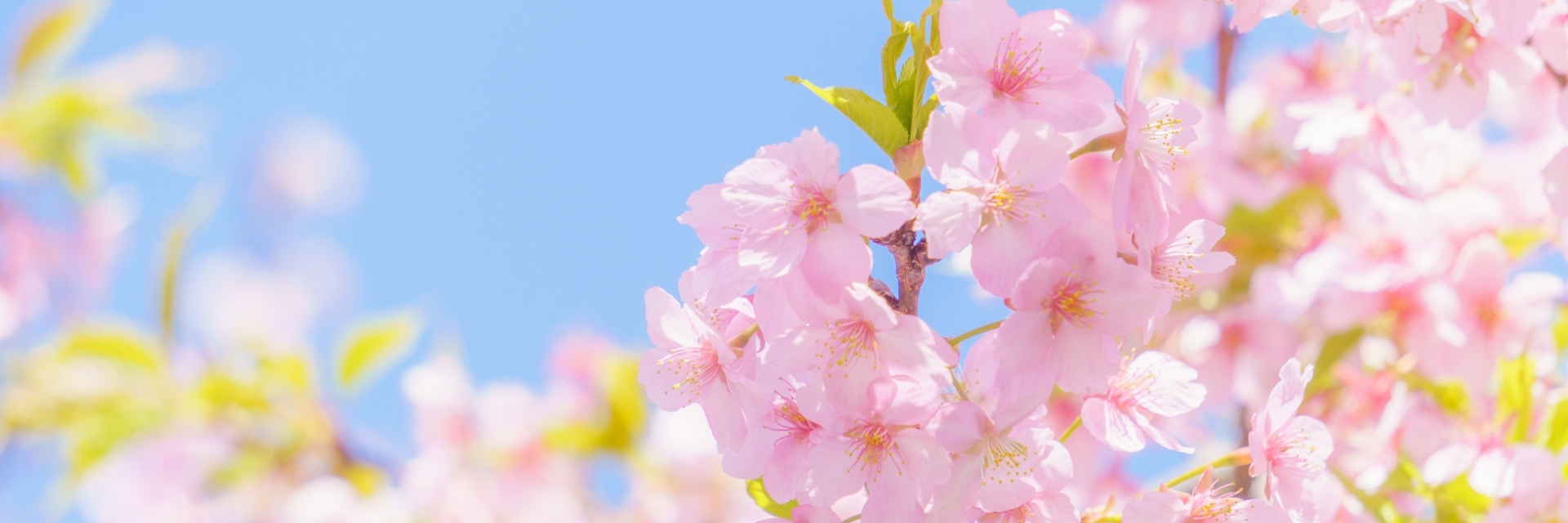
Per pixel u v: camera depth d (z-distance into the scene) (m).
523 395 0.95
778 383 0.73
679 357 0.74
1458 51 0.83
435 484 0.90
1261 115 1.10
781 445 0.73
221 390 0.87
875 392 0.72
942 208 0.71
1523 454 0.84
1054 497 0.73
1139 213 0.73
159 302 0.87
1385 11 0.79
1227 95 1.07
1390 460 0.87
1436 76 0.84
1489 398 0.88
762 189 0.72
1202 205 1.04
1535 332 0.88
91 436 0.86
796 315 0.72
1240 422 1.01
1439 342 0.89
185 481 0.88
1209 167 1.05
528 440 0.92
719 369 0.73
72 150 0.88
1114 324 0.72
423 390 0.95
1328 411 0.94
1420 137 0.93
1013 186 0.72
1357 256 0.93
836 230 0.71
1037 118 0.73
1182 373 0.75
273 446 0.88
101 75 0.88
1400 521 0.85
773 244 0.71
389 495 0.89
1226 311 1.01
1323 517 0.86
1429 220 0.91
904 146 0.72
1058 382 0.72
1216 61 1.07
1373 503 0.86
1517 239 0.90
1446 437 0.88
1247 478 0.83
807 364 0.71
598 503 0.92
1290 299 0.96
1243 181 1.05
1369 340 0.93
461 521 0.90
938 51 0.73
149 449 0.88
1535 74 0.84
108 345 0.87
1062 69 0.73
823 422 0.72
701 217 0.73
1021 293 0.72
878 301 0.71
